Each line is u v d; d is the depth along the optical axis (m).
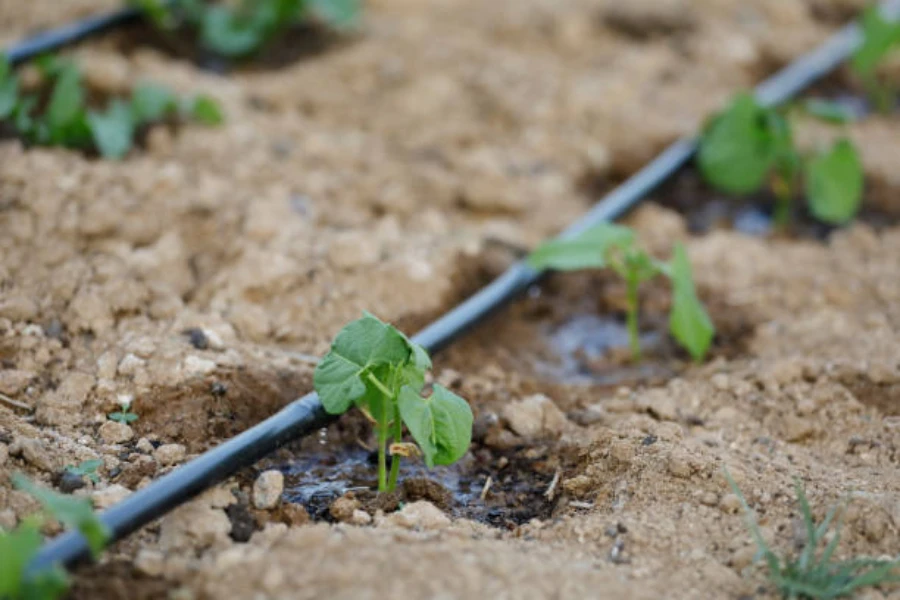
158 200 4.00
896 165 4.96
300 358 3.43
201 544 2.67
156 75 4.98
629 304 3.82
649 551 2.70
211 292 3.67
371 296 3.75
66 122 4.21
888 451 3.17
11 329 3.36
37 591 2.28
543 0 6.24
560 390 3.59
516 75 5.43
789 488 2.89
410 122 5.00
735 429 3.29
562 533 2.81
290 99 5.11
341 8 5.45
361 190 4.41
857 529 2.72
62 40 5.01
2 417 3.02
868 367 3.48
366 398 2.88
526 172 4.75
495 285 3.86
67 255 3.67
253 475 2.99
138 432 3.12
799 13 6.49
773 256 4.32
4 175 3.94
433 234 4.16
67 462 2.90
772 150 4.41
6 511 2.65
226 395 3.23
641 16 6.16
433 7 6.13
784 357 3.65
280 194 4.20
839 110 4.53
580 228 4.26
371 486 3.08
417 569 2.48
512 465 3.22
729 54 5.93
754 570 2.61
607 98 5.31
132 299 3.51
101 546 2.35
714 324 3.94
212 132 4.60
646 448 3.04
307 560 2.51
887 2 6.73
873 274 4.19
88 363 3.30
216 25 5.39
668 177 4.75
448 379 3.49
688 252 4.32
